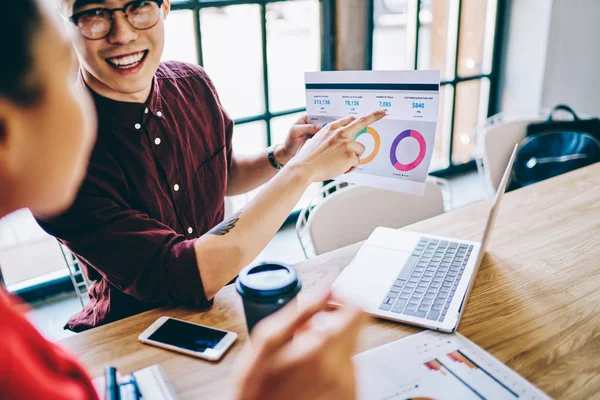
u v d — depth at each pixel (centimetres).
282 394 41
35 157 33
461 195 295
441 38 298
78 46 88
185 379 72
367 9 239
